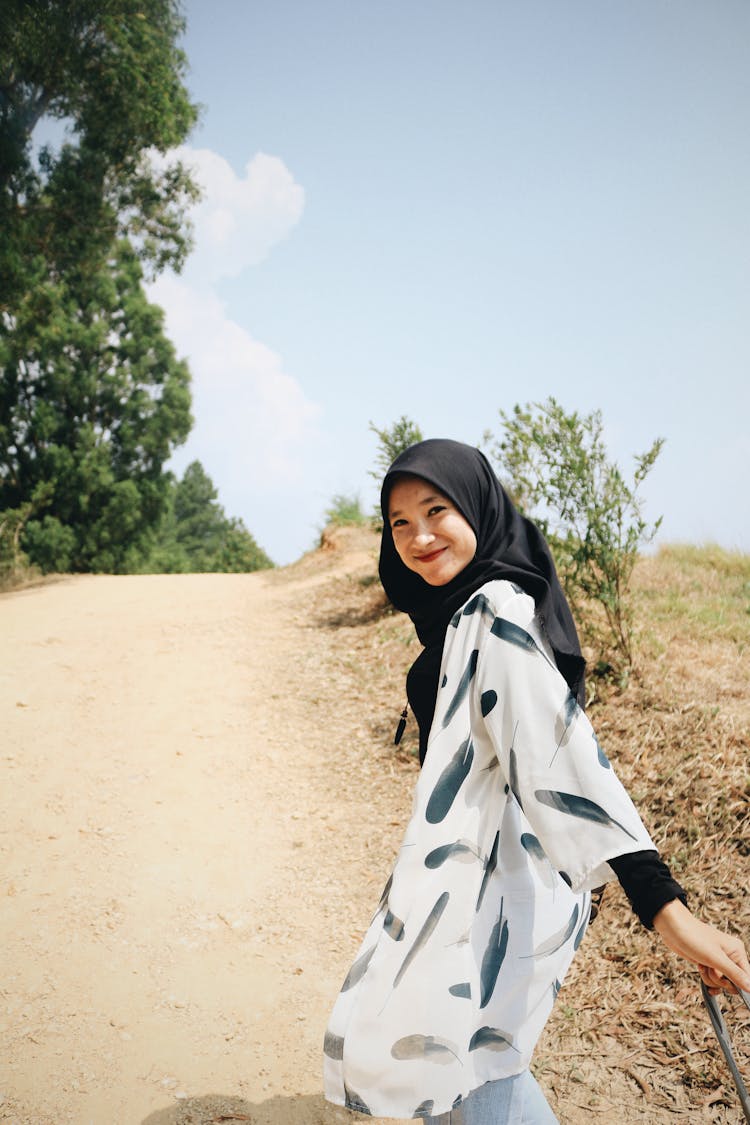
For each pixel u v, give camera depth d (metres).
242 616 8.84
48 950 3.13
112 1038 2.66
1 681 6.36
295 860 3.93
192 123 15.88
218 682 6.50
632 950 2.92
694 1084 2.35
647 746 3.98
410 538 1.57
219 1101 2.39
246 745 5.28
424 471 1.54
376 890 3.64
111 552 23.92
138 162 15.43
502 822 1.50
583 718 1.37
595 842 1.28
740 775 3.56
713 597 6.84
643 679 4.59
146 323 25.00
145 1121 2.30
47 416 23.11
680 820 3.42
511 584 1.51
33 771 4.77
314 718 5.67
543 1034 2.62
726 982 1.24
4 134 13.29
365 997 1.36
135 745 5.24
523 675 1.39
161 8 14.38
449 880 1.39
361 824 4.23
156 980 2.99
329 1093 1.36
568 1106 2.32
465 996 1.35
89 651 7.37
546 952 1.47
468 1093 1.35
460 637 1.49
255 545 40.81
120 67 13.80
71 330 23.33
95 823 4.21
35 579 16.94
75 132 14.57
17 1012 2.75
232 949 3.21
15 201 14.05
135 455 24.91
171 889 3.64
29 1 12.56
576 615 4.98
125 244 20.09
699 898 3.00
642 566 8.22
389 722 5.41
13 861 3.80
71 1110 2.32
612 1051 2.52
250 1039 2.69
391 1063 1.33
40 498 22.56
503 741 1.38
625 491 4.66
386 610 8.00
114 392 24.34
